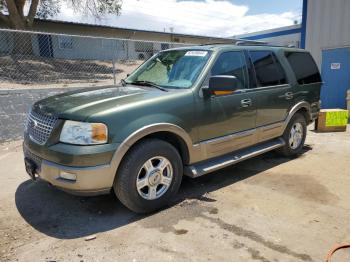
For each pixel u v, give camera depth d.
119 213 3.79
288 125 5.64
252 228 3.45
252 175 5.05
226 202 4.08
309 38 11.77
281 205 3.99
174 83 4.25
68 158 3.20
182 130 3.82
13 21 18.98
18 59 18.17
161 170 3.75
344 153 6.27
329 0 11.02
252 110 4.75
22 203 4.08
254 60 4.97
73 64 18.72
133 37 29.12
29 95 7.31
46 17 23.42
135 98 3.64
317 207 3.93
